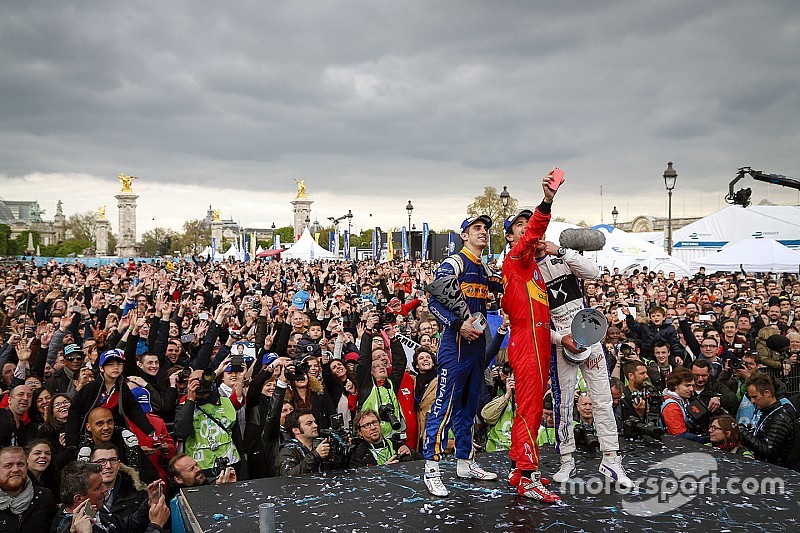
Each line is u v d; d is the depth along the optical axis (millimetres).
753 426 6484
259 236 162000
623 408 6551
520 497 4234
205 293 17281
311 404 6645
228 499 4273
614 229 27359
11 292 15906
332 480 4656
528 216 4480
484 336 4508
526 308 4281
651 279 21359
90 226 131000
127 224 101750
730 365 8656
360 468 5004
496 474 4762
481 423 6551
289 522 3822
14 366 7688
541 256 4684
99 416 5359
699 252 31328
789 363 8227
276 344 8961
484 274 4516
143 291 15781
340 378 7328
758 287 17688
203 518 3945
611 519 3848
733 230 30562
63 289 17766
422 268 26688
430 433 4355
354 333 11047
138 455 5496
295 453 5441
